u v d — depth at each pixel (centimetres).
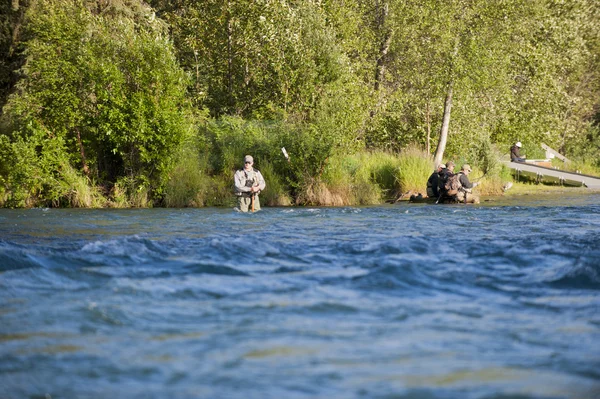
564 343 1998
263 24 10256
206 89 11794
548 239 4122
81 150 8419
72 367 1797
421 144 11362
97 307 2394
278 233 4644
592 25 16150
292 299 2552
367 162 9712
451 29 10625
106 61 8350
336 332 2114
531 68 12619
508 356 1881
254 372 1756
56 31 8569
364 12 12181
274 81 10250
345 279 2925
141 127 8100
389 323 2220
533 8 11344
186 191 8231
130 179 8294
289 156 8581
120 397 1598
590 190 10612
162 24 12381
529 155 14188
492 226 5062
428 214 6191
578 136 16788
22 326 2170
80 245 4031
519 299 2580
